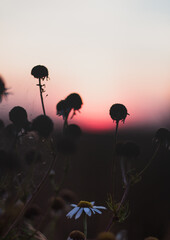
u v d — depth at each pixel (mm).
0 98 1288
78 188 5227
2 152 1142
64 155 1282
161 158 6703
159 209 4926
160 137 1921
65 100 1544
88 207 1936
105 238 1259
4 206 1339
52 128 1330
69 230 3932
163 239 4469
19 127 1420
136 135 7969
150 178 5945
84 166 6211
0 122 1448
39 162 1413
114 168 1800
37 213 1591
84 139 7551
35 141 1436
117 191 5414
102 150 7066
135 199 5277
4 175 1304
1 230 1260
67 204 1817
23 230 1511
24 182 1274
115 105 1775
